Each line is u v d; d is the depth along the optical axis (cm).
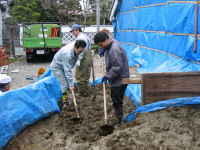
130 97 514
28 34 1273
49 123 364
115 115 420
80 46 403
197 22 499
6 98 299
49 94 383
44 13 2322
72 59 425
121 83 361
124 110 447
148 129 323
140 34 849
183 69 532
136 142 307
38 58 1384
